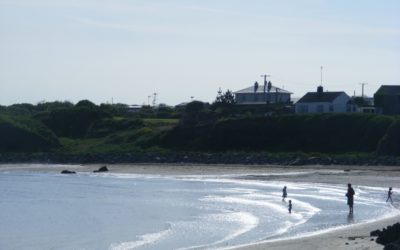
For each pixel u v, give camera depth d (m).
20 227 66.19
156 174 121.19
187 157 139.88
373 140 133.62
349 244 43.97
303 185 93.88
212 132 150.00
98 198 90.00
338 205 72.38
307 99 173.38
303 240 48.19
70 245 54.66
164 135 157.12
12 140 164.38
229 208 73.62
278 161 128.62
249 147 144.12
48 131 173.00
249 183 100.19
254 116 151.75
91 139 174.12
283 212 68.31
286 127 145.00
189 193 90.88
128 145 160.88
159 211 74.06
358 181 95.88
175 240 54.03
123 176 120.69
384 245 41.25
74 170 134.88
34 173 131.12
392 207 68.94
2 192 99.94
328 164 121.56
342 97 172.88
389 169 111.06
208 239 53.78
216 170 122.50
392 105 164.38
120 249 51.44
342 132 138.75
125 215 72.50
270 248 45.38
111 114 191.50
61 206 83.06
